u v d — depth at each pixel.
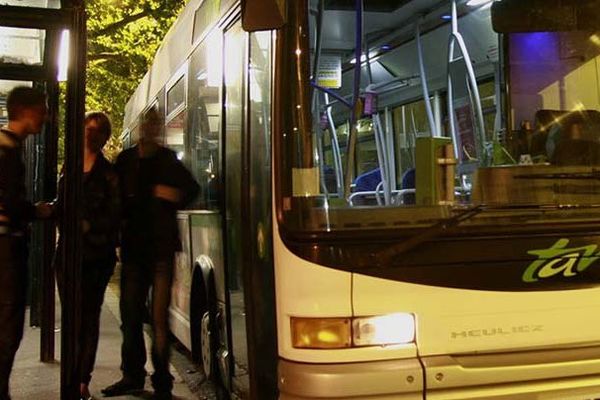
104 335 7.83
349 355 3.25
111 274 5.46
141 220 5.12
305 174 3.38
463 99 3.86
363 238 3.32
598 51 4.05
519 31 3.96
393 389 3.24
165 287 5.10
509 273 3.44
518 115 3.93
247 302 3.72
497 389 3.35
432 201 3.60
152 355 5.18
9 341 4.46
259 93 3.66
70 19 4.46
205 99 5.11
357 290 3.28
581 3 4.02
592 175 3.63
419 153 3.67
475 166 3.78
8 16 4.42
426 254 3.35
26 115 4.41
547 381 3.43
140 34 14.20
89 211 5.23
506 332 3.42
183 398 5.50
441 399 3.28
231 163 4.23
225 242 4.35
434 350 3.33
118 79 15.71
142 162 5.13
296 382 3.23
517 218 3.48
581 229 3.56
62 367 4.38
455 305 3.36
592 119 3.98
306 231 3.30
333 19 3.60
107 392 5.44
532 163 3.87
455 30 3.86
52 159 6.00
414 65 3.80
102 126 5.23
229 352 4.32
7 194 4.34
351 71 3.60
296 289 3.28
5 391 4.49
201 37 5.27
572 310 3.53
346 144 3.54
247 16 3.36
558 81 3.99
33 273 8.08
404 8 3.72
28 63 6.08
